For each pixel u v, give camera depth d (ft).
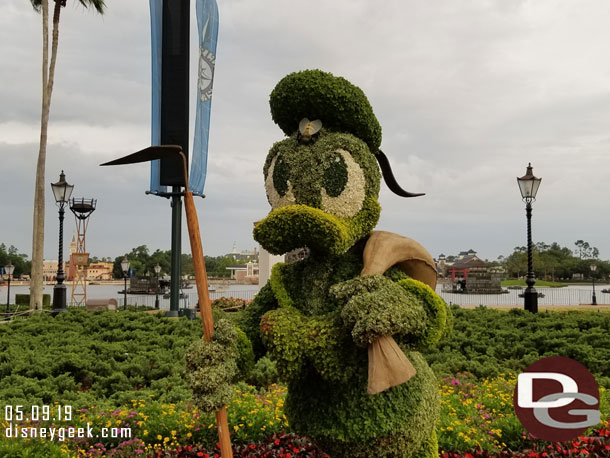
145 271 227.61
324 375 10.46
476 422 19.44
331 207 11.35
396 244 11.41
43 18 68.33
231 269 240.32
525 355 31.68
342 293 10.41
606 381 26.08
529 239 48.83
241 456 16.02
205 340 10.51
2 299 120.26
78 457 16.29
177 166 49.88
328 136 11.80
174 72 50.88
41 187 66.08
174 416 19.19
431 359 31.83
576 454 16.44
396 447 10.75
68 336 36.96
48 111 68.03
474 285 117.08
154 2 51.55
